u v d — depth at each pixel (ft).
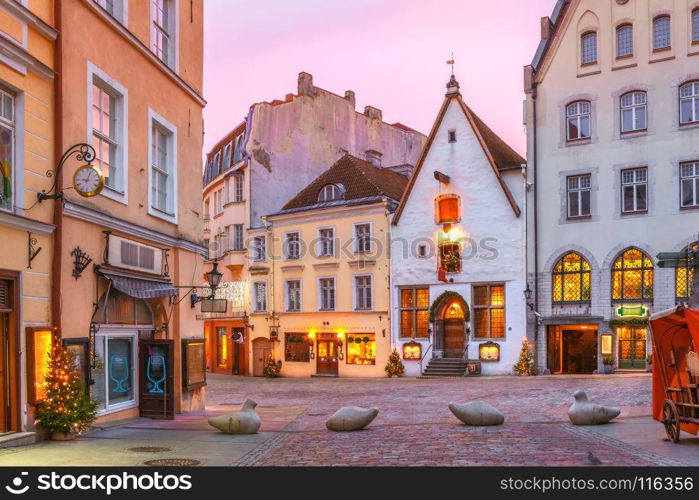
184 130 62.59
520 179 112.27
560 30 110.73
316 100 153.17
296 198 138.00
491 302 113.29
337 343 127.03
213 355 152.35
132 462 33.32
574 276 107.24
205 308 62.75
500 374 110.73
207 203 164.25
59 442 39.65
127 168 51.13
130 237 51.39
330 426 47.75
